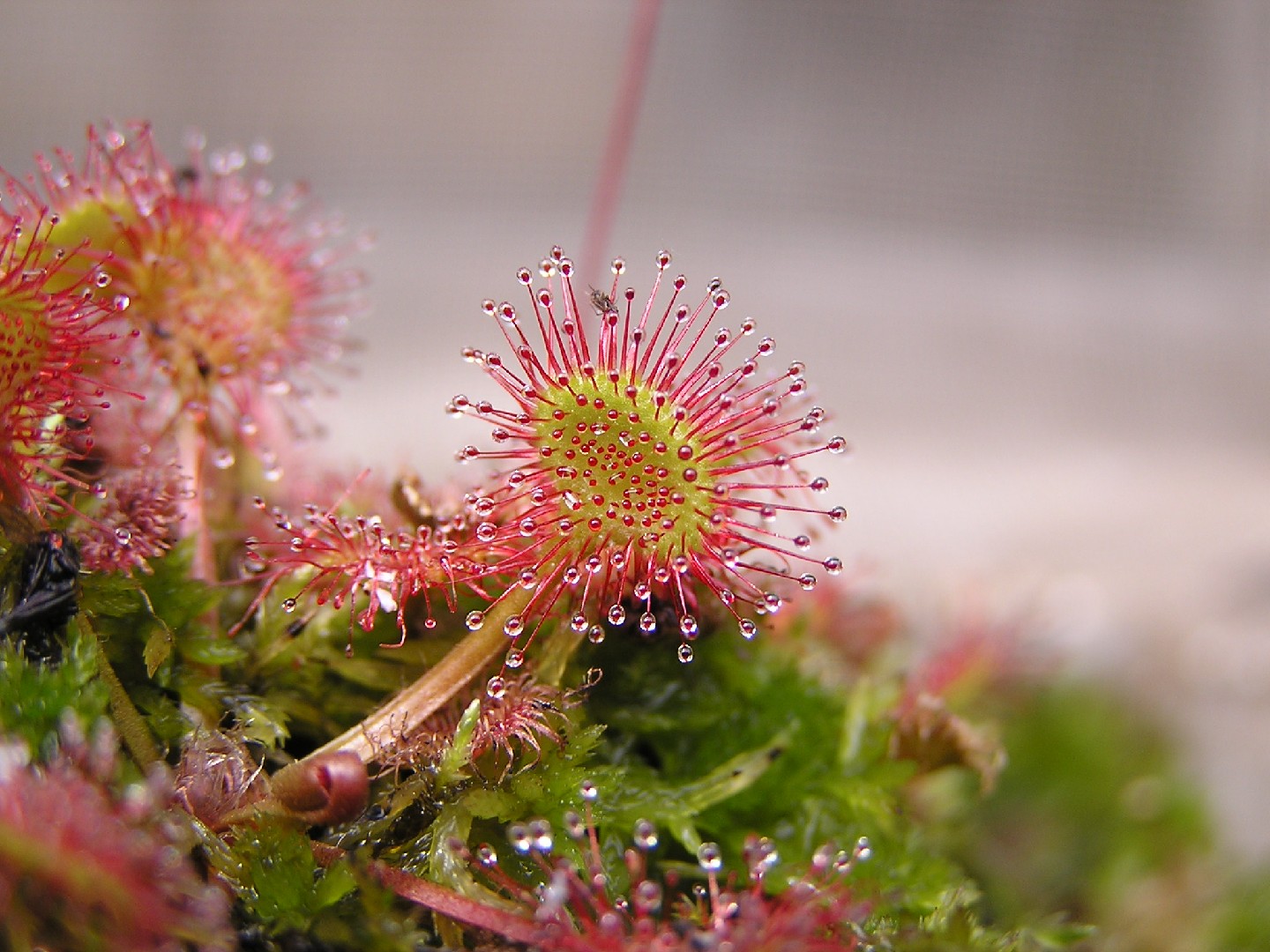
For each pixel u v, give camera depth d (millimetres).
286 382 92
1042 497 307
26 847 60
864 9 585
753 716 87
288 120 539
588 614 79
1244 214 577
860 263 529
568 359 76
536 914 70
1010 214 575
